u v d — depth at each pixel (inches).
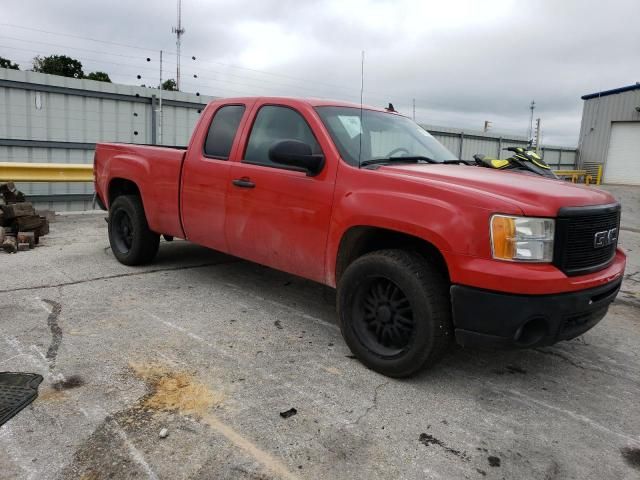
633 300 217.9
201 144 187.6
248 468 94.3
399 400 122.0
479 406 121.3
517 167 173.0
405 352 127.6
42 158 398.0
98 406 112.7
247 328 163.0
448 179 128.3
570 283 114.6
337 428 108.7
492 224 113.1
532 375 139.8
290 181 152.8
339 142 147.9
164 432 103.2
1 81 369.7
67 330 154.3
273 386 125.6
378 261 129.1
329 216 142.3
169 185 198.5
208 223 183.6
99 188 244.7
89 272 219.5
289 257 157.8
